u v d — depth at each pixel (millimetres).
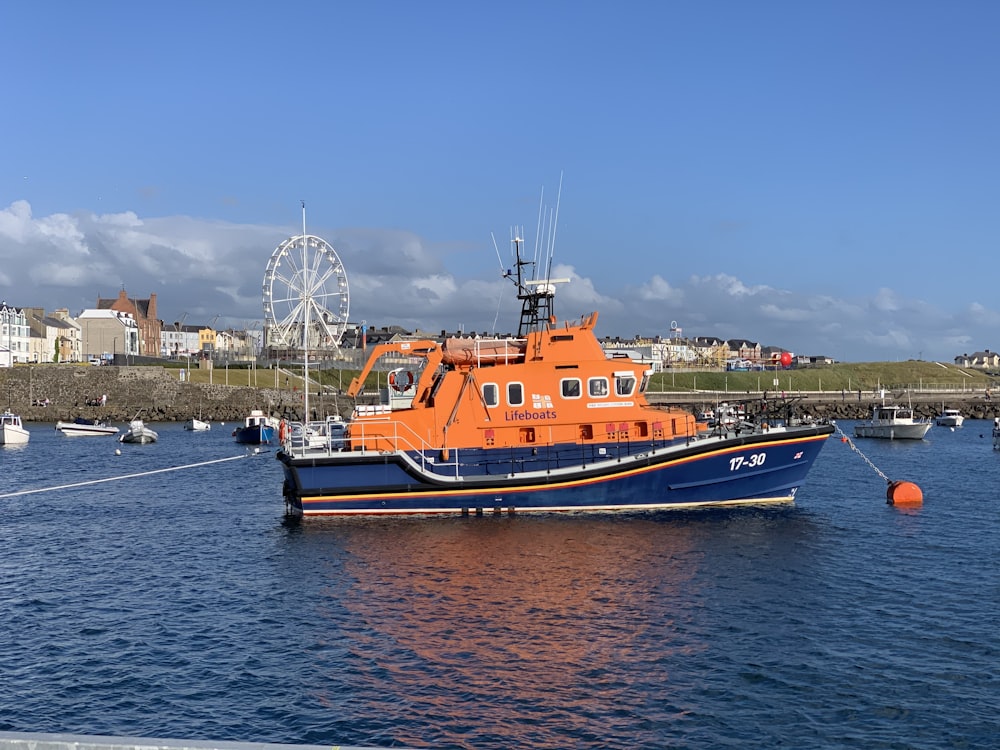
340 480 26516
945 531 26531
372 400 101250
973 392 148500
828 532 25625
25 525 29672
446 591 19094
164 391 113000
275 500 35594
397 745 11812
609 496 27281
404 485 26594
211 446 69312
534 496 27031
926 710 12875
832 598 18625
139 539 26734
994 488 38312
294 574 20953
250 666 14883
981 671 14391
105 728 12531
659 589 19172
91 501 35688
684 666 14523
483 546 23219
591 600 18281
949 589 19438
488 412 27359
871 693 13477
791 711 12820
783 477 28438
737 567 21188
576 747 11695
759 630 16375
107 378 114062
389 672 14375
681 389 147875
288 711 12969
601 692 13461
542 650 15281
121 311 173375
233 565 22562
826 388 165375
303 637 16297
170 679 14383
